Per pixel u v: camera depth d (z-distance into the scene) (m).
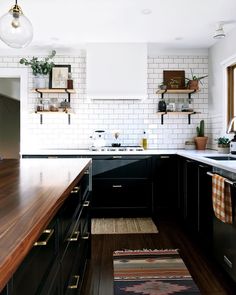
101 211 4.14
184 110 4.47
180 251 2.87
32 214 0.89
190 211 3.41
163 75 4.61
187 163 3.56
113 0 2.94
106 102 4.66
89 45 4.27
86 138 4.66
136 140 4.67
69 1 2.95
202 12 3.23
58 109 4.38
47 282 0.98
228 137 3.90
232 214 2.09
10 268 0.59
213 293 2.09
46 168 2.05
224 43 3.99
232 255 2.11
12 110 6.69
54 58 4.60
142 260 2.66
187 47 4.54
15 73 4.58
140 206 4.14
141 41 4.23
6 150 6.72
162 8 3.13
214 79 4.38
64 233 1.29
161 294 2.08
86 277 2.34
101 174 4.11
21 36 2.38
